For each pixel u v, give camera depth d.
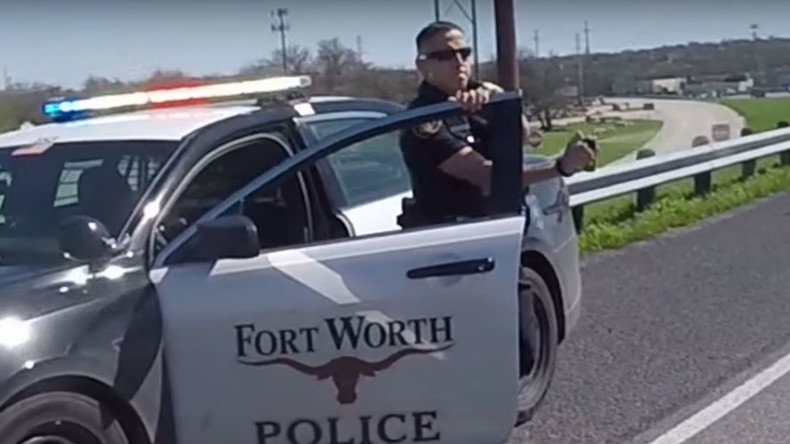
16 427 3.98
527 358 6.07
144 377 4.29
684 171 14.68
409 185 5.71
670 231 12.95
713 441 5.79
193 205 4.79
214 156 4.94
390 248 4.67
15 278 4.28
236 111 5.32
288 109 5.37
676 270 10.41
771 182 17.02
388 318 4.57
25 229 4.78
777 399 6.45
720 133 21.50
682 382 6.78
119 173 4.86
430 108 5.00
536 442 5.79
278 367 4.46
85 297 4.24
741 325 8.17
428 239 4.71
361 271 4.59
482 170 4.98
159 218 4.63
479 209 4.98
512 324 4.72
